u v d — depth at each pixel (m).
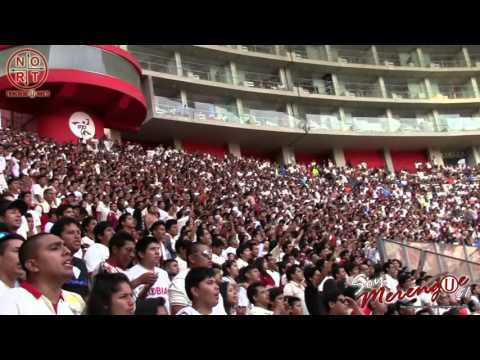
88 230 9.09
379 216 28.55
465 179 40.25
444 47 48.97
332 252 13.94
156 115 34.81
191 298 5.70
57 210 9.50
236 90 39.50
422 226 28.36
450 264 13.89
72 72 26.98
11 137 21.19
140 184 18.75
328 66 44.16
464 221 32.00
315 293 8.48
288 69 43.41
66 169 17.59
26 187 11.95
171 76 36.50
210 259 7.33
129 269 6.80
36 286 4.32
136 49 37.03
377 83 46.72
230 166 31.48
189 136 38.38
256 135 40.09
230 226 14.16
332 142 43.41
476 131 45.81
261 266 9.92
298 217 21.67
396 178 39.12
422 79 47.97
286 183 31.77
